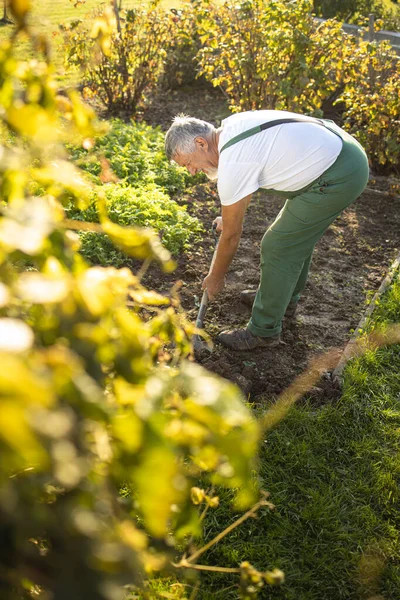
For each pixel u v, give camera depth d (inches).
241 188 131.2
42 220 38.0
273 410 141.1
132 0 565.9
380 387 153.6
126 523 42.0
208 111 371.2
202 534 112.1
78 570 33.3
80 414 35.4
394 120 264.4
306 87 288.2
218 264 145.3
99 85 345.7
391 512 120.7
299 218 140.5
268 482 125.1
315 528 117.0
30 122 41.3
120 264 199.2
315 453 134.0
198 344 159.5
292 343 169.2
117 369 43.4
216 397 39.4
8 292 38.3
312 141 133.8
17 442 26.4
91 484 37.8
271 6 287.4
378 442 137.7
